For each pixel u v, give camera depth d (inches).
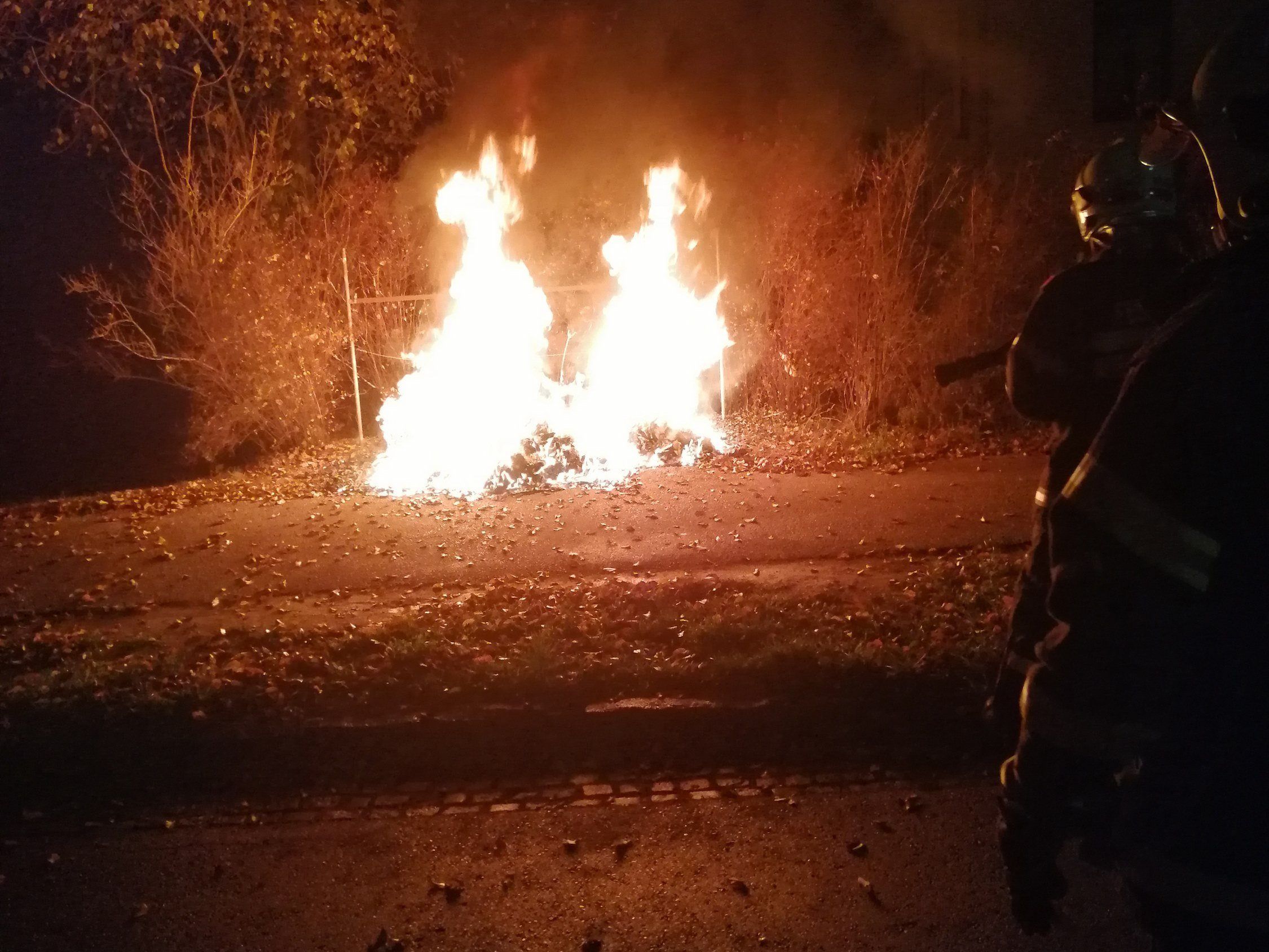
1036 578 104.3
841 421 418.6
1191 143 87.5
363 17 480.1
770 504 319.0
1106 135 551.8
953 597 236.2
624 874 155.6
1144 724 64.0
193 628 247.9
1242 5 524.1
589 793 179.6
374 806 179.8
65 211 511.2
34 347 495.2
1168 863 63.4
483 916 147.3
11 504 377.4
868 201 434.3
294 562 290.4
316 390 440.8
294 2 458.0
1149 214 104.0
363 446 430.6
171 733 196.5
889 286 419.8
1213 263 67.5
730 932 141.0
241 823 176.2
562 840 165.2
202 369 421.7
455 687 203.6
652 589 249.8
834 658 201.5
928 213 445.7
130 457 428.1
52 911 153.8
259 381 419.2
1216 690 62.2
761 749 189.2
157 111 466.6
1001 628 213.0
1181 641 62.4
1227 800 61.7
